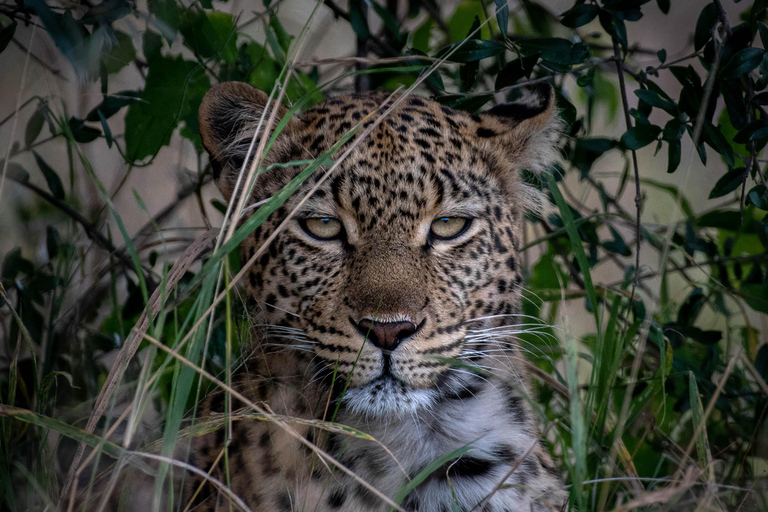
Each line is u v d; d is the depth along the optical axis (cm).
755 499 690
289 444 673
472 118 794
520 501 680
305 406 704
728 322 944
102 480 760
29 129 888
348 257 699
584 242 994
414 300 663
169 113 894
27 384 855
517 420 727
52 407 748
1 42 790
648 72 823
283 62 798
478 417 715
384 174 692
